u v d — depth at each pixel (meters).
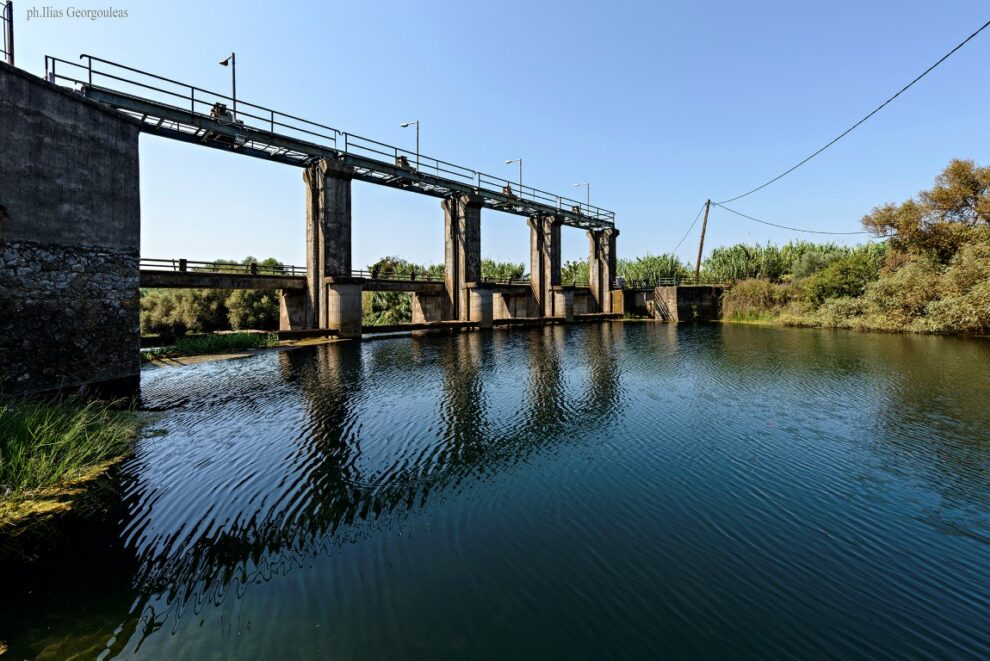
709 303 36.28
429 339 21.81
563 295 32.56
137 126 11.03
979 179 24.36
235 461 6.23
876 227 27.27
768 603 3.46
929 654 2.95
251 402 9.29
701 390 10.50
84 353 9.59
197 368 13.25
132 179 10.86
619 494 5.32
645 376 12.16
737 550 4.18
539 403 9.35
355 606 3.43
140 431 7.41
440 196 26.20
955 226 24.52
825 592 3.59
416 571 3.87
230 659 2.90
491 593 3.58
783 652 2.96
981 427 7.52
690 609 3.39
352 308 20.11
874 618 3.29
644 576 3.80
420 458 6.41
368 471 5.96
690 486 5.52
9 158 8.19
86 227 9.66
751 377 11.91
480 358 15.47
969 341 18.58
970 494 5.22
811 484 5.54
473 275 27.30
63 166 9.17
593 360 14.98
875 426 7.68
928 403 8.99
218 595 3.55
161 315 37.22
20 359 8.36
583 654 2.94
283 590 3.62
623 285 40.31
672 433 7.48
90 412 7.84
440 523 4.68
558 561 4.02
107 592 3.58
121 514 4.79
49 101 8.89
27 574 3.78
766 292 33.69
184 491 5.33
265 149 18.38
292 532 4.48
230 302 37.50
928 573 3.82
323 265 19.94
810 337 21.69
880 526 4.57
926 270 24.22
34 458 5.32
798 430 7.57
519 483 5.63
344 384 11.07
